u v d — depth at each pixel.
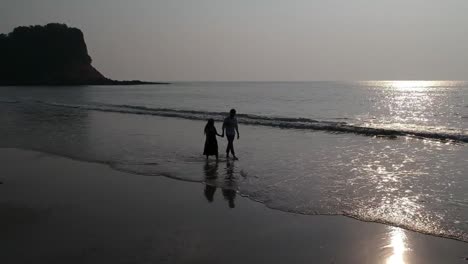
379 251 5.34
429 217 6.62
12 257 5.18
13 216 6.82
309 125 19.80
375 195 8.02
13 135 17.83
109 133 18.39
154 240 5.73
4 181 9.40
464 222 6.36
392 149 13.56
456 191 8.23
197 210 7.15
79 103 44.72
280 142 15.38
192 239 5.77
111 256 5.18
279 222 6.50
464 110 36.16
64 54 139.62
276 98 60.44
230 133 11.88
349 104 45.25
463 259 5.06
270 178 9.55
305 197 7.93
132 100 54.31
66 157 12.54
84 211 7.08
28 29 135.62
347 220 6.57
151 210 7.14
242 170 10.47
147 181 9.36
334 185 8.84
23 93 76.25
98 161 11.86
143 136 17.34
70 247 5.48
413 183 8.94
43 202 7.64
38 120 24.70
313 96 67.38
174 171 10.40
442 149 13.40
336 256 5.20
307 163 11.34
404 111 35.19
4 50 131.62
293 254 5.26
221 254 5.27
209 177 9.69
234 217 6.77
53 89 104.44
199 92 91.50
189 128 20.27
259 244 5.60
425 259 5.09
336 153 12.92
